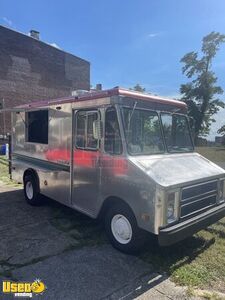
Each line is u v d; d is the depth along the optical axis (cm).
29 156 705
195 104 3097
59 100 566
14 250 445
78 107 508
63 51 2602
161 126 490
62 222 572
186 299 336
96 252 443
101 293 342
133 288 354
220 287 363
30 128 697
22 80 2272
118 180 430
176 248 462
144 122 460
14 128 785
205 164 505
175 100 527
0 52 2114
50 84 2495
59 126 570
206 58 3092
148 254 439
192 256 438
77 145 517
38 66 2392
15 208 665
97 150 469
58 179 580
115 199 445
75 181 529
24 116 720
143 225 392
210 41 3056
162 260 423
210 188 457
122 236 440
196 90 3077
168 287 358
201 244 480
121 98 432
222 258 436
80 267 398
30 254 433
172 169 430
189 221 401
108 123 446
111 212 454
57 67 2553
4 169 1201
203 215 427
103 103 454
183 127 537
